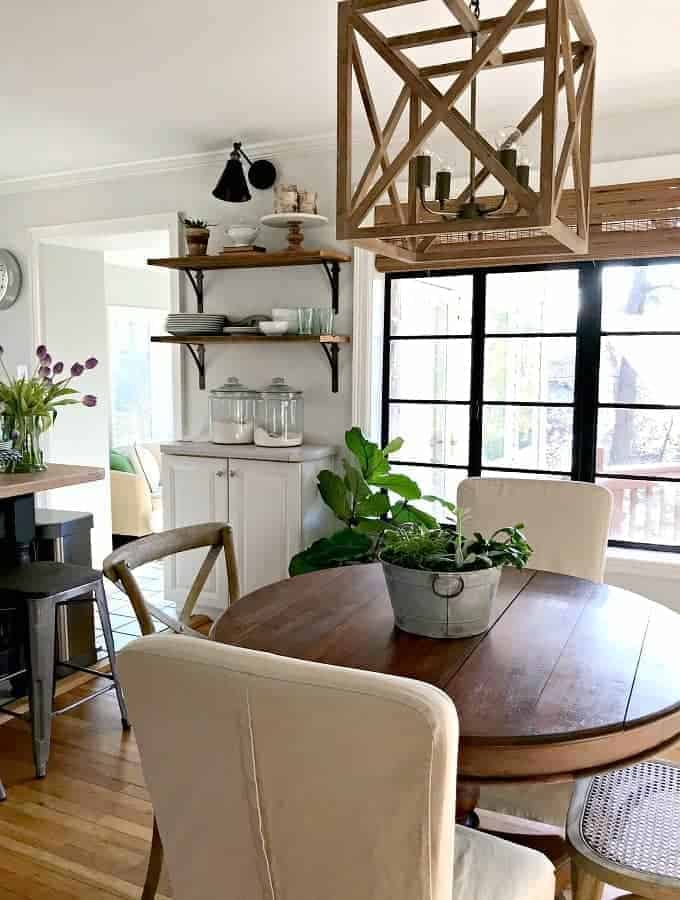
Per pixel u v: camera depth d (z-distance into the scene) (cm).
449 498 387
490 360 372
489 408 374
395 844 98
